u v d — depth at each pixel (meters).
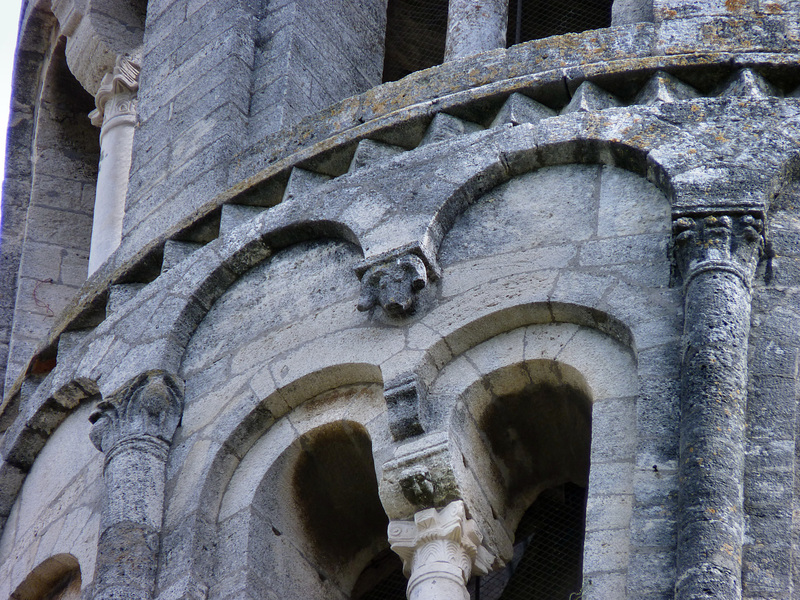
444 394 30.95
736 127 31.83
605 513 28.31
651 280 30.53
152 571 31.70
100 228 44.12
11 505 37.19
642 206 31.69
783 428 28.47
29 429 36.84
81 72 47.19
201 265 34.97
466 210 32.91
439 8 45.09
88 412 36.22
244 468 32.59
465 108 34.50
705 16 34.12
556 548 32.16
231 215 36.00
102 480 34.59
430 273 31.98
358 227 33.06
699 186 30.84
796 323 29.75
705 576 26.50
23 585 35.31
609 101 33.69
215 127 38.59
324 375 32.28
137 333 35.03
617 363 30.06
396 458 30.23
